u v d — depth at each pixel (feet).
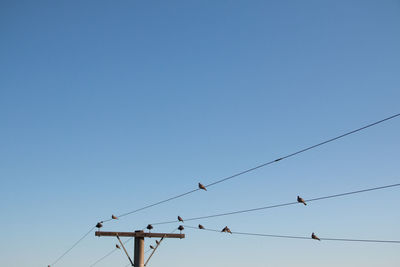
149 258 91.30
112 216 92.22
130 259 91.20
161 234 93.45
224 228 75.92
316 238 63.67
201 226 82.58
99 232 90.68
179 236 93.66
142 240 92.32
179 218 87.56
